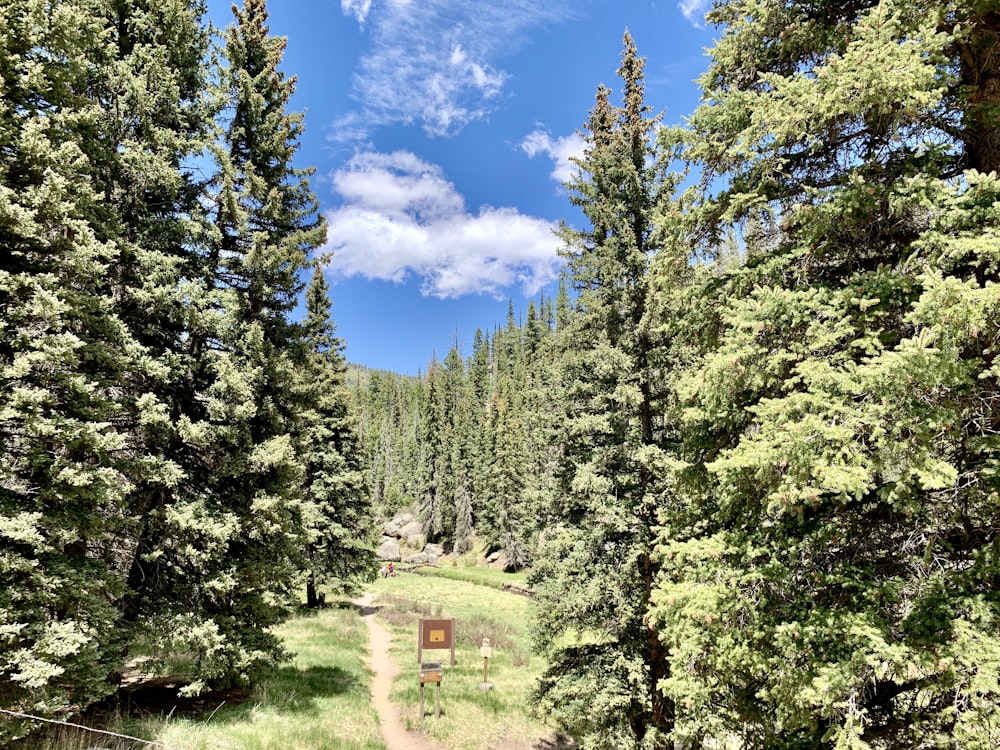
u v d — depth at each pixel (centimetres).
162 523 1095
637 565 1121
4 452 802
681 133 685
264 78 1445
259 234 1269
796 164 641
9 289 749
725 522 667
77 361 821
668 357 1118
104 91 1095
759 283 638
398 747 1334
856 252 599
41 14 810
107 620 848
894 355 414
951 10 498
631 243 1193
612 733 1081
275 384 1341
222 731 1033
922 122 533
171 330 1209
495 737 1481
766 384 564
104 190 1083
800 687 480
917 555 521
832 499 541
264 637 1241
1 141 780
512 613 3775
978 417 487
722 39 679
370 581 3378
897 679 486
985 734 400
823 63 632
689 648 557
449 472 7650
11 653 705
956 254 443
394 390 12338
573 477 1288
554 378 1423
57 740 810
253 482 1277
